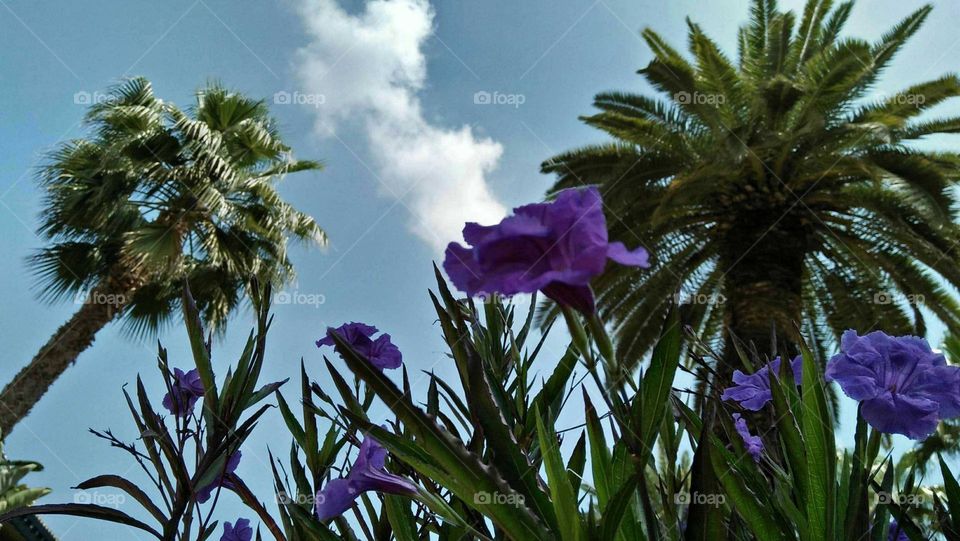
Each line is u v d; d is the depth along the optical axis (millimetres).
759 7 11844
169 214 11109
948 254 9750
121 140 10906
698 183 9641
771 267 10172
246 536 1794
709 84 10633
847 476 1318
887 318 11023
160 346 1607
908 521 1285
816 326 12055
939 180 9219
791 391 1420
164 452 1452
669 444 1292
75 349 11047
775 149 10062
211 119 12312
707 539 966
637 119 10727
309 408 1583
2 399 10570
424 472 1029
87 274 11312
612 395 1083
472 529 1117
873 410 1300
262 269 11719
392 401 934
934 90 9852
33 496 6629
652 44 10992
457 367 1319
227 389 1486
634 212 10773
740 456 1366
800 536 1219
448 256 929
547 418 1380
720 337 11047
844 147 9867
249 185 11805
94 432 1478
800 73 11188
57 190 11125
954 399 1324
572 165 10844
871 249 11156
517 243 900
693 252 12039
